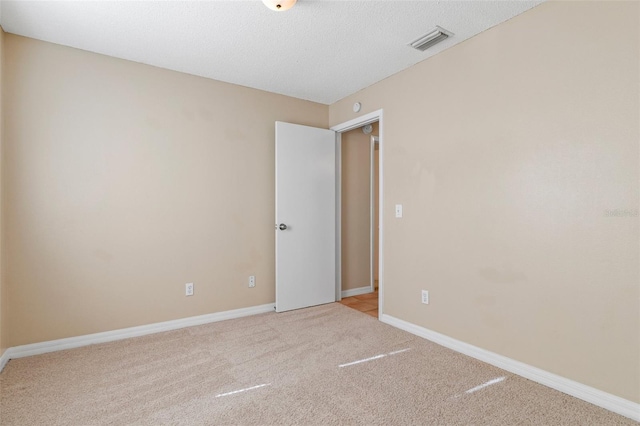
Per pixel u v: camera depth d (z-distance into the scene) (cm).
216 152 321
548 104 201
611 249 177
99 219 266
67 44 252
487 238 234
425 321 280
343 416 173
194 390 197
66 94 254
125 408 180
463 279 250
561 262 196
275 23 223
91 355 244
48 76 248
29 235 242
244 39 244
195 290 310
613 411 176
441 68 265
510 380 209
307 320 324
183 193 303
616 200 175
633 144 170
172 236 298
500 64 225
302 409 179
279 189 346
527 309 212
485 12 212
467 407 180
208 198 316
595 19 182
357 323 315
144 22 221
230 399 188
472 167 243
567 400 187
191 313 308
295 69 298
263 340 273
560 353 197
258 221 347
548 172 202
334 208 390
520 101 215
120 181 275
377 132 450
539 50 205
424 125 279
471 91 244
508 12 212
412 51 264
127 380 209
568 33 192
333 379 210
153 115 289
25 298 242
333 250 388
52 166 249
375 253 485
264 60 279
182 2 200
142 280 284
